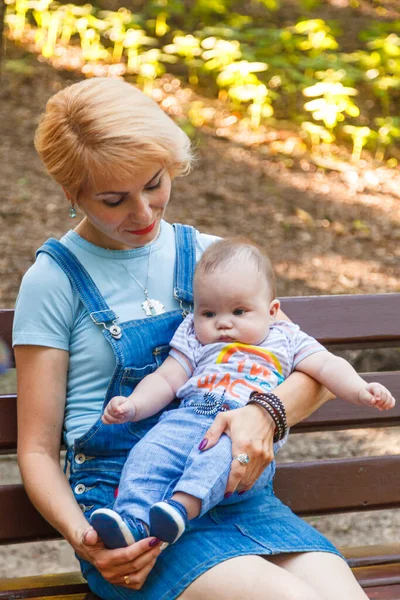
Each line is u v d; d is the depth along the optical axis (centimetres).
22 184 557
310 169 616
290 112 672
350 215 572
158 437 212
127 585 198
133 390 223
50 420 218
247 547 201
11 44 692
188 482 199
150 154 205
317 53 708
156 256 235
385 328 262
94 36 696
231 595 191
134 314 228
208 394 217
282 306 257
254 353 224
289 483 256
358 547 263
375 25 745
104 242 230
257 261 230
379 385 215
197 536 206
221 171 598
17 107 629
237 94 643
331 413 260
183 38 683
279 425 211
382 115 681
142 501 202
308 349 228
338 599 197
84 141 203
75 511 207
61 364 220
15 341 218
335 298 261
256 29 716
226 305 225
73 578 240
